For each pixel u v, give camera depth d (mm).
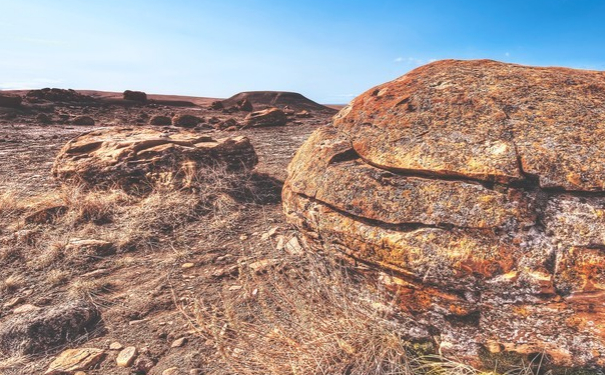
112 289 3637
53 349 2824
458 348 2291
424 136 2629
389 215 2387
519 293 2076
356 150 2852
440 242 2215
